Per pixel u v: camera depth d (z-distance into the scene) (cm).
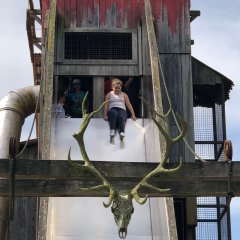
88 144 1622
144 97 1798
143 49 1880
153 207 1498
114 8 1934
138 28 1912
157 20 1989
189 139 1898
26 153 1934
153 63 1661
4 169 1155
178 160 1872
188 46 1978
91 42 1914
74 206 1500
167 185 1212
